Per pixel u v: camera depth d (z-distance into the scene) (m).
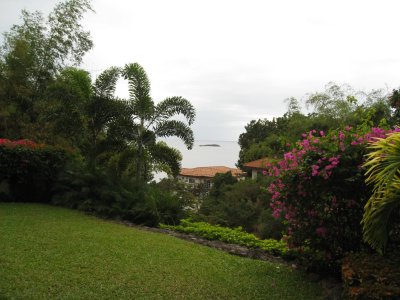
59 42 13.70
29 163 9.32
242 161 32.28
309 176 4.17
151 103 10.33
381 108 10.97
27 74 13.30
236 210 13.27
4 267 4.13
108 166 10.21
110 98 10.48
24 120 12.88
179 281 4.19
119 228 6.98
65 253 4.88
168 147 10.76
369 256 3.71
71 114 10.49
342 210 4.23
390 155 3.16
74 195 9.04
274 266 4.98
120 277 4.16
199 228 7.60
